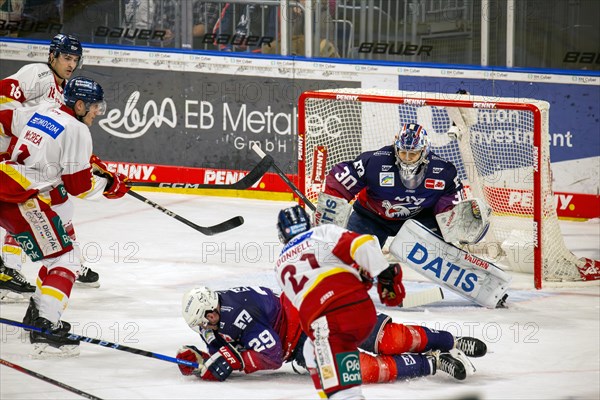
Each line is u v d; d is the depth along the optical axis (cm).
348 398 1139
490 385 1394
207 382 1377
